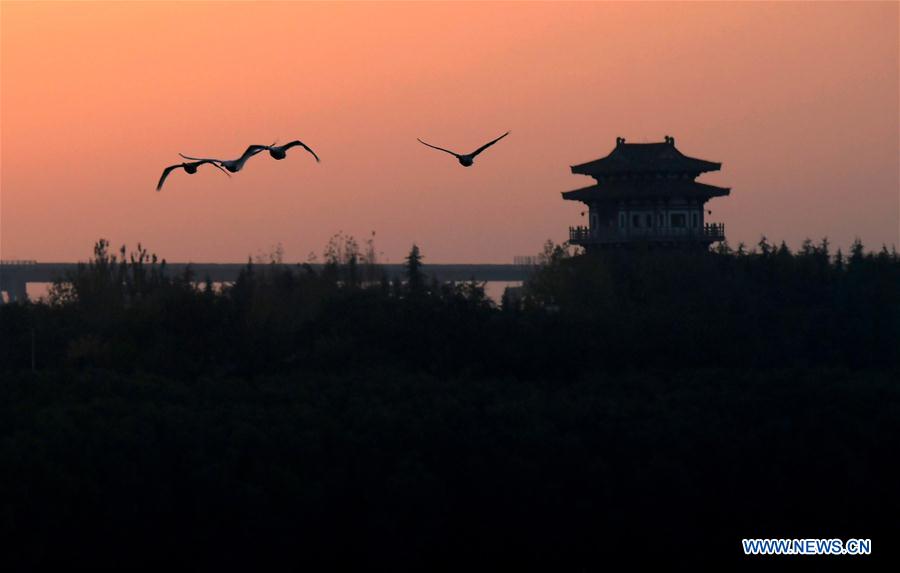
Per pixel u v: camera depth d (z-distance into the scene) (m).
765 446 128.25
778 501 124.69
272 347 162.12
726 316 179.12
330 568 119.88
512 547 121.00
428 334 163.12
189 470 120.19
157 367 156.88
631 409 136.38
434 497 119.38
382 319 166.38
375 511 119.25
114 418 128.88
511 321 167.62
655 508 122.12
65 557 114.62
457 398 140.25
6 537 112.56
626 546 121.75
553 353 162.00
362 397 139.00
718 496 125.19
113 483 118.06
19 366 165.88
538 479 122.19
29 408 134.00
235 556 115.81
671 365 165.12
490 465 123.56
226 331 163.88
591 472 123.56
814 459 126.12
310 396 141.12
